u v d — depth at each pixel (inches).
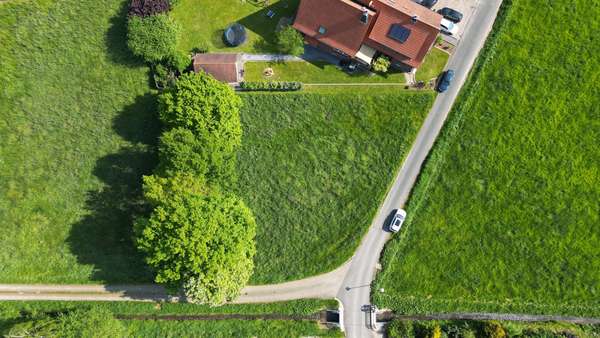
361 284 1979.6
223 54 1924.2
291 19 1950.1
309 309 1979.6
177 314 1996.8
